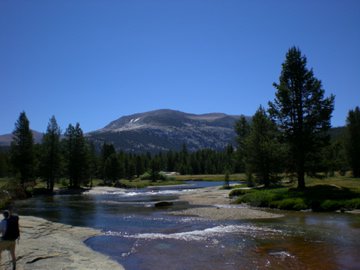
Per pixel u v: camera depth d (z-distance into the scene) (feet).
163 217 106.42
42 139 283.79
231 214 107.14
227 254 57.62
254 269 48.88
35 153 269.23
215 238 71.05
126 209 133.69
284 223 88.22
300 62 148.87
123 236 76.28
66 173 300.61
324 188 134.31
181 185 353.31
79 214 119.34
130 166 481.05
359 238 67.87
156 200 175.83
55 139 281.13
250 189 173.06
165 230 82.79
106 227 89.30
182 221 96.53
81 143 304.91
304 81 148.05
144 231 82.23
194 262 53.42
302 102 147.84
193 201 157.99
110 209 135.03
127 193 240.94
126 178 479.00
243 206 131.95
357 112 242.58
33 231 74.95
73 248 62.69
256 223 89.35
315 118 144.05
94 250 63.00
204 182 400.67
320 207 110.93
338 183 161.79
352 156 235.81
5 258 52.03
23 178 258.57
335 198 117.08
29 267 48.49
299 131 145.69
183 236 74.08
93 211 128.57
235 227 83.66
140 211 125.29
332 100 144.36
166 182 402.31
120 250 62.90
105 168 375.25
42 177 277.03
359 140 235.81
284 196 126.72
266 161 181.27
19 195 200.64
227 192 193.26
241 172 480.23
